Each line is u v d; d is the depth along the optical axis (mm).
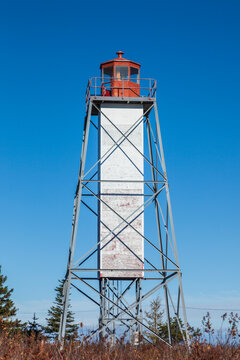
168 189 34938
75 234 33750
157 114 36219
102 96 36469
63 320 32969
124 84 37844
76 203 36750
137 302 33312
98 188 36406
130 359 19500
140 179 36156
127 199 35844
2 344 20031
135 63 38406
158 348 22547
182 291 33594
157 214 37312
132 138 36656
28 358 18109
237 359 17219
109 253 35219
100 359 18500
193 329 19047
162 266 36625
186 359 18859
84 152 35281
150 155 38062
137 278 35219
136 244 35469
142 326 34281
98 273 35594
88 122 35938
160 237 37156
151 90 37156
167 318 35188
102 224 35469
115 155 36344
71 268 33312
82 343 19562
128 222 35531
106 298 32531
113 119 36781
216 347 17891
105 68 38594
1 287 80312
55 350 18484
